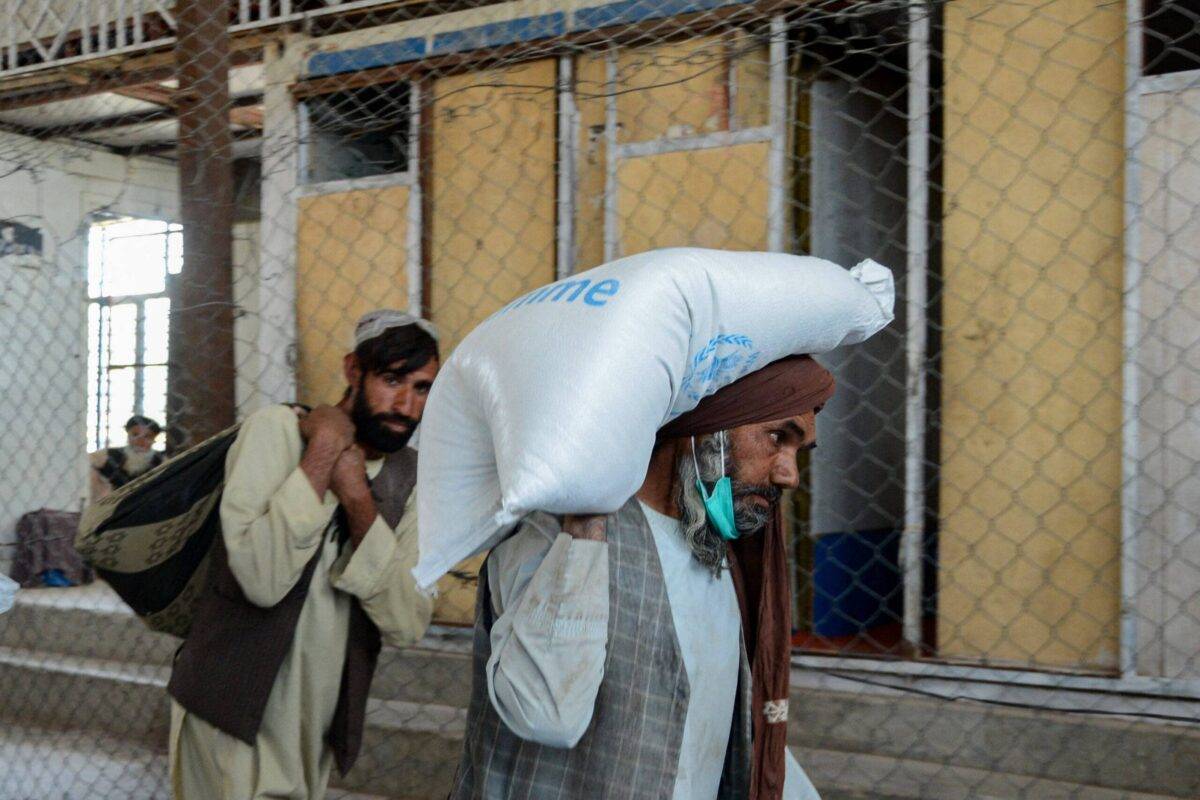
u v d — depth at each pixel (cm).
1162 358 356
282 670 235
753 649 175
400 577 239
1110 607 368
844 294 165
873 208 509
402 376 239
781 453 162
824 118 477
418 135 470
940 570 393
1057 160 373
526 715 145
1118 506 366
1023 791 334
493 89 455
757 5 388
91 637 535
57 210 677
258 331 504
